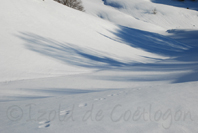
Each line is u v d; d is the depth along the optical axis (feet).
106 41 80.07
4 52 44.73
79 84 28.27
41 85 29.55
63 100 12.69
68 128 7.32
